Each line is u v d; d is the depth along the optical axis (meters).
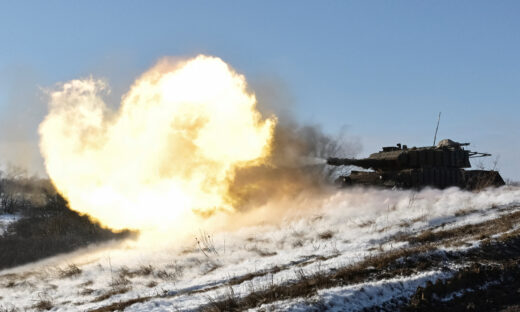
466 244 15.53
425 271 13.29
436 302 11.70
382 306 11.38
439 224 21.06
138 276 19.48
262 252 20.62
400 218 22.83
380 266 13.91
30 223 37.09
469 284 12.75
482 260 14.19
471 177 29.34
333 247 19.42
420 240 18.16
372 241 19.81
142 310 13.05
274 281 14.16
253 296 12.37
